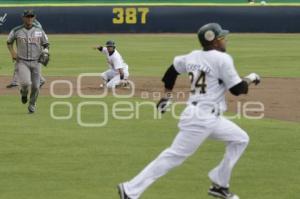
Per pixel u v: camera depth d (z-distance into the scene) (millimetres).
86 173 30438
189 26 132000
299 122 43500
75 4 132125
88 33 130500
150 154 34219
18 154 34125
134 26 131750
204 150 35062
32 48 45500
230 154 24688
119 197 26641
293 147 35906
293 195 27078
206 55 24109
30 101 46281
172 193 27344
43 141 37281
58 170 30969
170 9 131750
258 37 123625
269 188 28109
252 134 39312
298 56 91250
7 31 126125
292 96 54750
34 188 27938
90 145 36312
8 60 87938
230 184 28688
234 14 131750
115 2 142375
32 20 45500
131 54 94375
